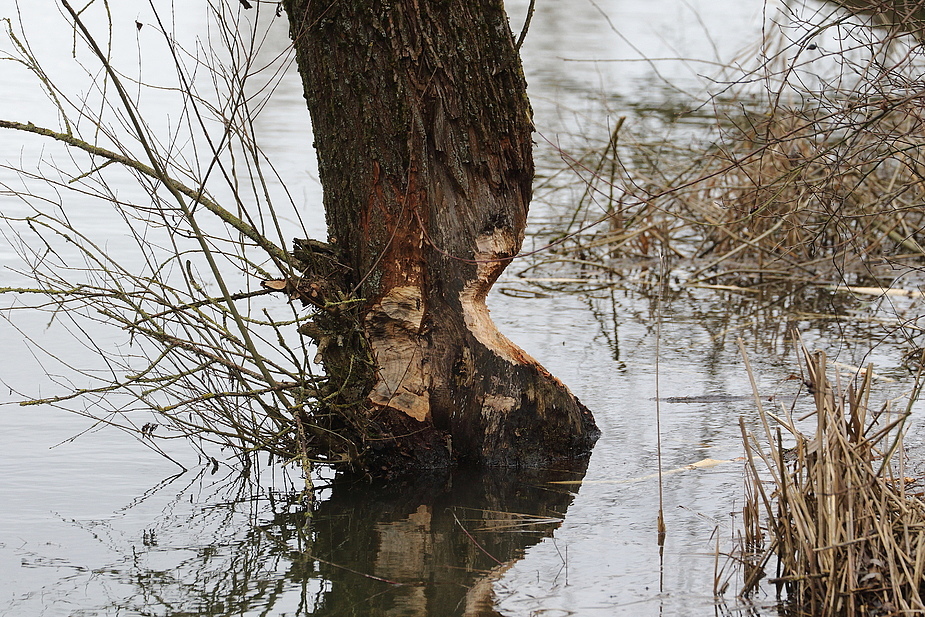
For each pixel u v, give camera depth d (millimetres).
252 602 5629
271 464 7867
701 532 6566
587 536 6551
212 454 7973
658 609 5520
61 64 23266
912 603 5203
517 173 7719
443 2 7207
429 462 7824
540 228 16078
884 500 5477
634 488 7383
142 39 25156
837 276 13883
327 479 7645
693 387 9695
